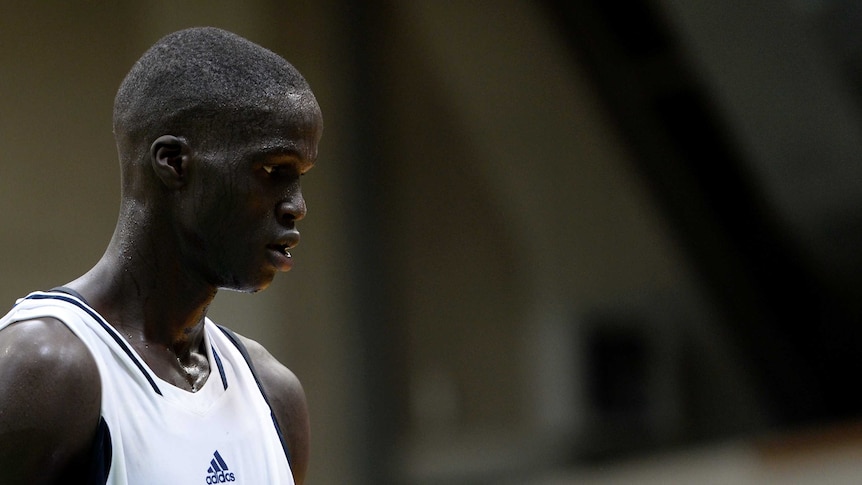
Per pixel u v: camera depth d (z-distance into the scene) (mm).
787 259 28453
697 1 24453
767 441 27672
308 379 19828
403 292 21688
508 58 23938
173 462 5316
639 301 26250
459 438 22438
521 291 24141
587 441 24672
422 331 22062
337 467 20125
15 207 15930
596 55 25141
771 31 25109
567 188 25141
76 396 5098
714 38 25219
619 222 26141
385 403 21000
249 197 5410
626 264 26234
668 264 26859
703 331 27469
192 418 5508
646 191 26594
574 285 25141
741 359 28219
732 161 27141
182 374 5715
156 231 5570
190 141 5395
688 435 26625
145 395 5359
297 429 6516
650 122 26234
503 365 23594
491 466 22859
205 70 5406
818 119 26672
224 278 5594
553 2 24328
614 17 24938
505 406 23531
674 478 25328
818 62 25562
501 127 23891
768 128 26812
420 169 22188
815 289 29203
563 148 25078
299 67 19734
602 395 25344
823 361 29484
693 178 27109
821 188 27688
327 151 20359
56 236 16266
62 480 5152
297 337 19656
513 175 24078
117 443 5160
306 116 5477
